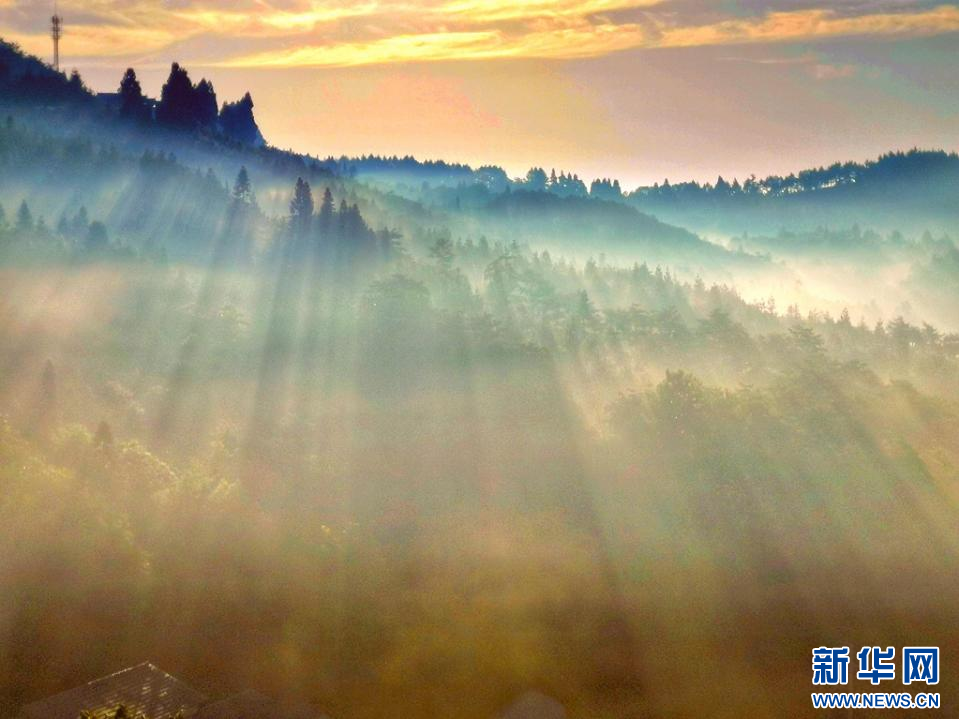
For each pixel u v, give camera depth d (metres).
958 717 90.81
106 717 67.69
